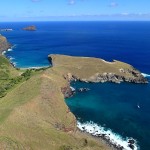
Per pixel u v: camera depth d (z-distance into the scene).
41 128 100.56
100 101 148.12
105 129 114.81
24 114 107.25
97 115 129.50
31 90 133.12
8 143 83.88
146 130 113.19
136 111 133.38
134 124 119.19
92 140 103.12
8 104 120.25
